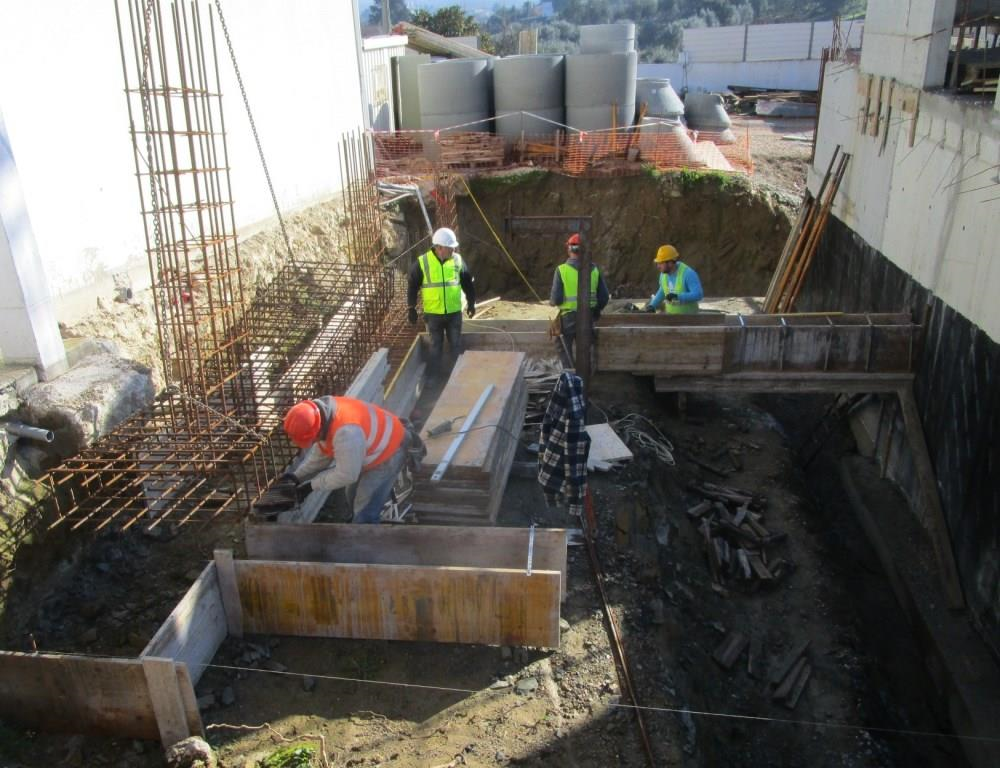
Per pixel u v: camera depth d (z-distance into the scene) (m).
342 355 7.48
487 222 13.75
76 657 4.30
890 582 7.50
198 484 5.50
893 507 8.18
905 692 6.51
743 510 8.05
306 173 11.16
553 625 4.98
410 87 16.47
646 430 8.75
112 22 7.12
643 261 13.77
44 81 6.38
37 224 6.32
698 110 17.88
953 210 7.20
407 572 4.93
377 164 14.11
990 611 6.38
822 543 7.93
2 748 4.39
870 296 9.52
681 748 4.61
